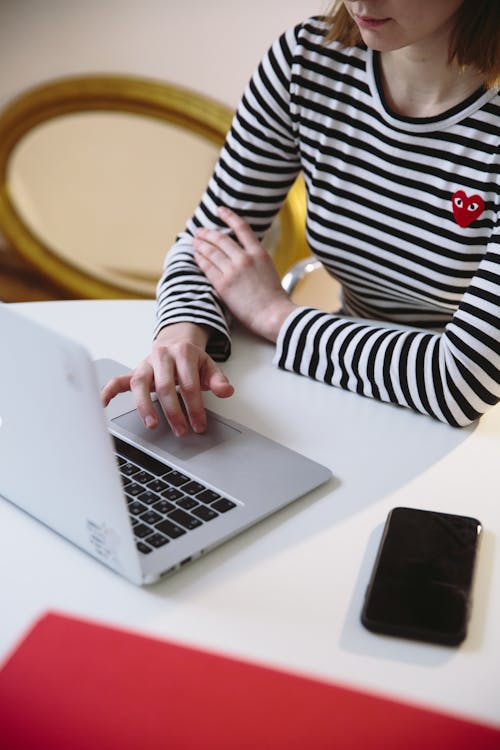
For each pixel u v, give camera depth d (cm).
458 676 71
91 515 78
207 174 228
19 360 73
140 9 215
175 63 219
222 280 123
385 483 93
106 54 222
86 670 70
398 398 106
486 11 104
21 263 248
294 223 192
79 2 218
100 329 122
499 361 103
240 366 115
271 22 208
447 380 103
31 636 73
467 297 107
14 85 231
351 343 110
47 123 230
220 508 86
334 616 76
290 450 96
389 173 123
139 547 80
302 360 112
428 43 111
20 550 82
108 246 241
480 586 80
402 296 132
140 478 90
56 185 237
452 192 119
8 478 86
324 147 127
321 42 124
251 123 131
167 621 75
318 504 89
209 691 68
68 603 76
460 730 66
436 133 118
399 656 72
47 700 67
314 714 67
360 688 69
